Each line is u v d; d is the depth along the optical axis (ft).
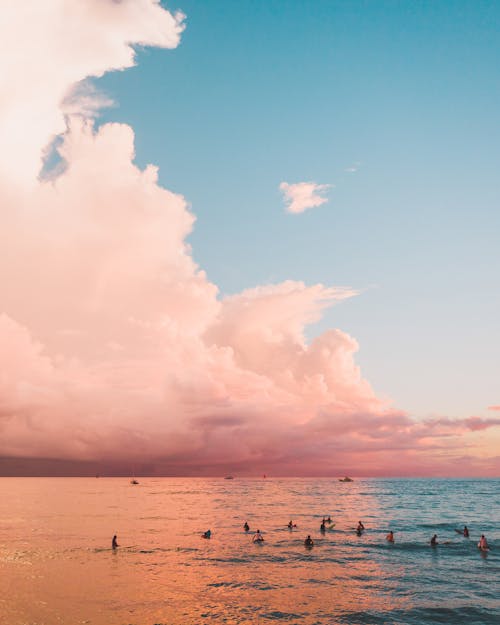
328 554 152.56
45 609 92.12
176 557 145.89
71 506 358.84
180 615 89.45
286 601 99.45
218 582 114.42
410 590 109.09
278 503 411.13
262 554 151.94
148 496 522.88
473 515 295.69
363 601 100.27
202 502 421.18
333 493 615.57
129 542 175.42
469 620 89.10
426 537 192.24
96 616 88.17
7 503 390.42
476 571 128.88
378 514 301.63
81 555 148.36
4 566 131.03
